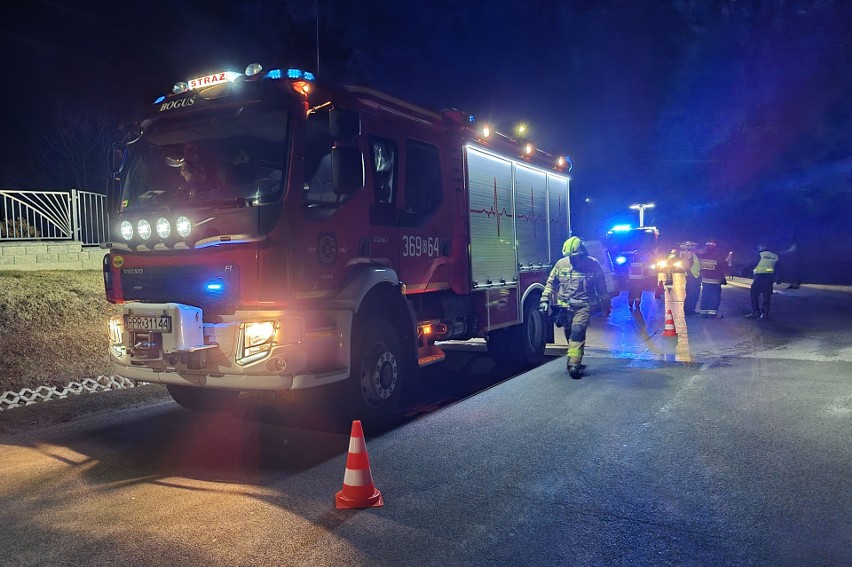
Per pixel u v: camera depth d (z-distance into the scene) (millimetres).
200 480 4688
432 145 7180
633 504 4082
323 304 5418
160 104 5941
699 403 6625
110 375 8164
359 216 5941
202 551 3514
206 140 5605
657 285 17875
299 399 6125
